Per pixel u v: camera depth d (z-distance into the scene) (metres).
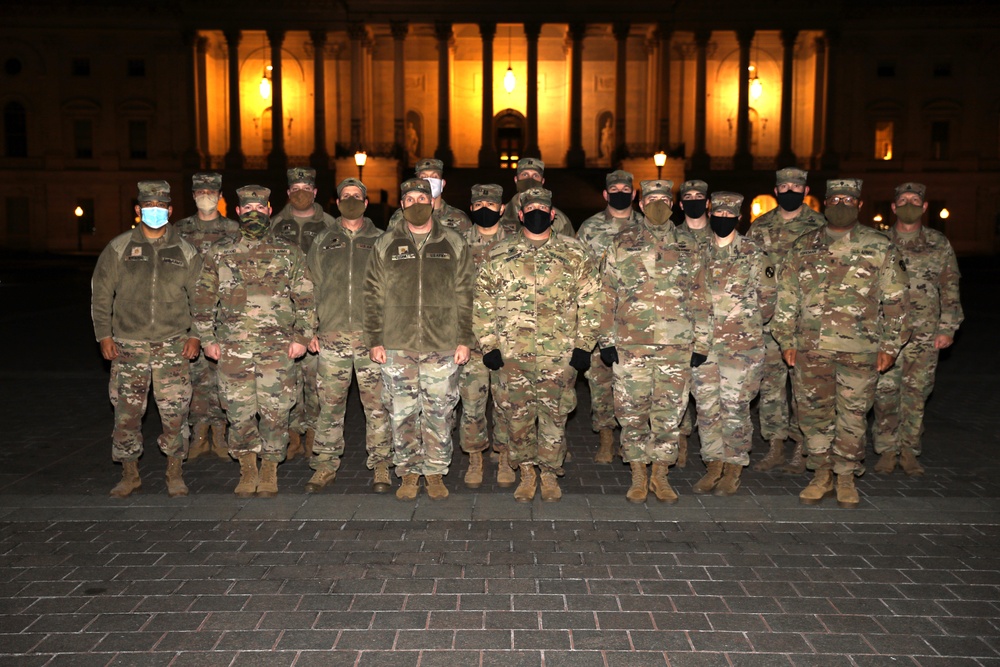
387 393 6.72
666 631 4.43
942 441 8.61
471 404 7.13
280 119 53.19
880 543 5.71
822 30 52.25
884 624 4.53
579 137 52.66
